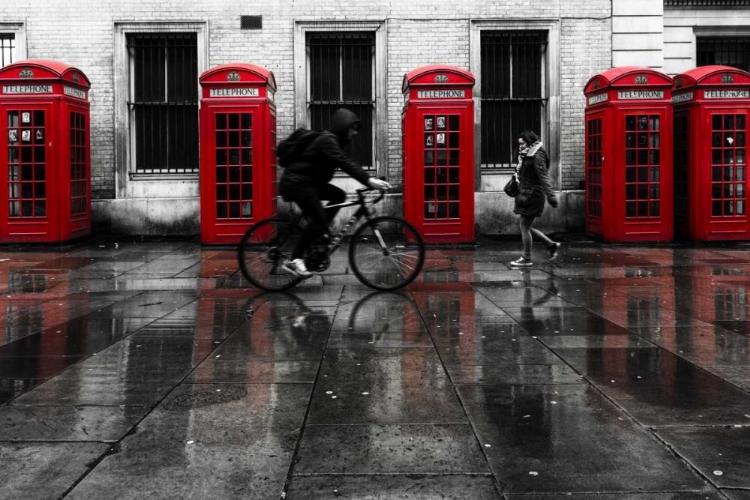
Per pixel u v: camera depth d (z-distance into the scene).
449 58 15.30
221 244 13.41
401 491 3.25
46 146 13.20
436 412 4.29
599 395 4.59
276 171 14.46
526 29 15.33
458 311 7.38
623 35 15.34
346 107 15.48
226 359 5.51
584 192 15.40
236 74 13.23
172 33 15.16
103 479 3.37
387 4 15.19
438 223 13.46
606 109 13.51
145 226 15.20
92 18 15.02
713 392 4.64
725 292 8.44
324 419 4.16
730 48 17.23
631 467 3.49
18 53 15.09
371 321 6.89
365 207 8.62
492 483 3.33
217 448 3.73
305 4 15.12
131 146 15.29
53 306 7.80
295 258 8.50
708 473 3.41
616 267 10.61
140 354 5.68
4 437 3.90
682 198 14.30
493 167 15.55
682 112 14.19
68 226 13.48
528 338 6.16
